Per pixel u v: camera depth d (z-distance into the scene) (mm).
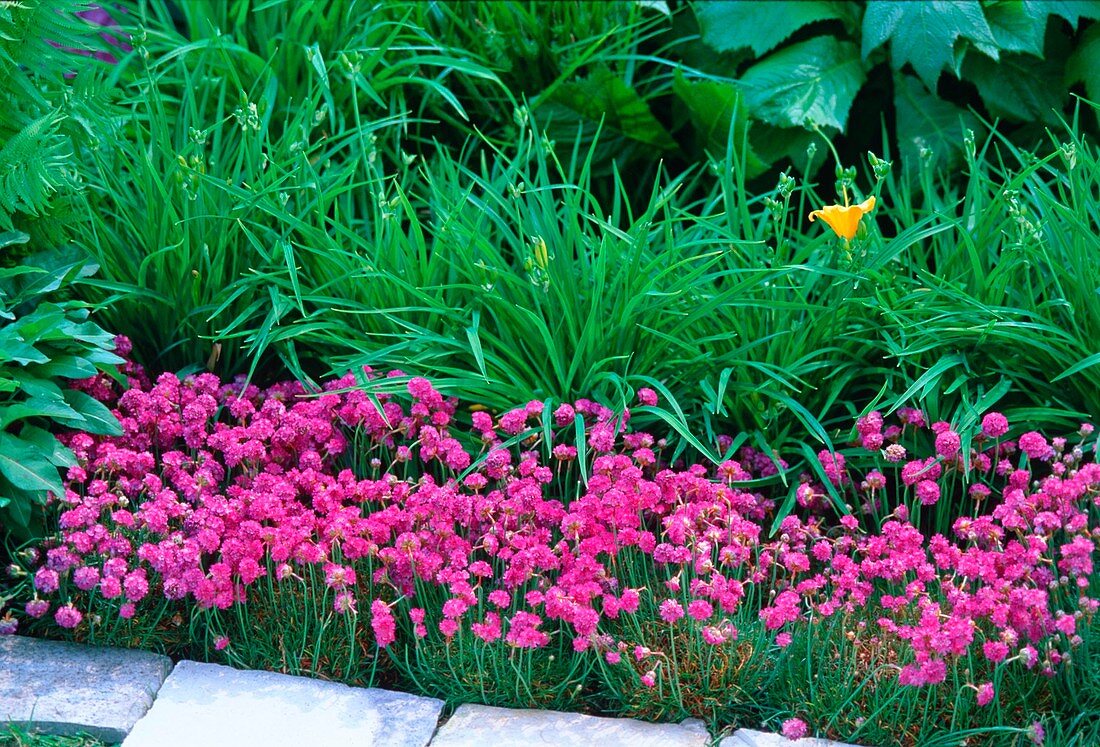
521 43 4602
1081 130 4633
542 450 3342
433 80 4379
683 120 4770
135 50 3953
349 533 2875
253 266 3662
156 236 3535
